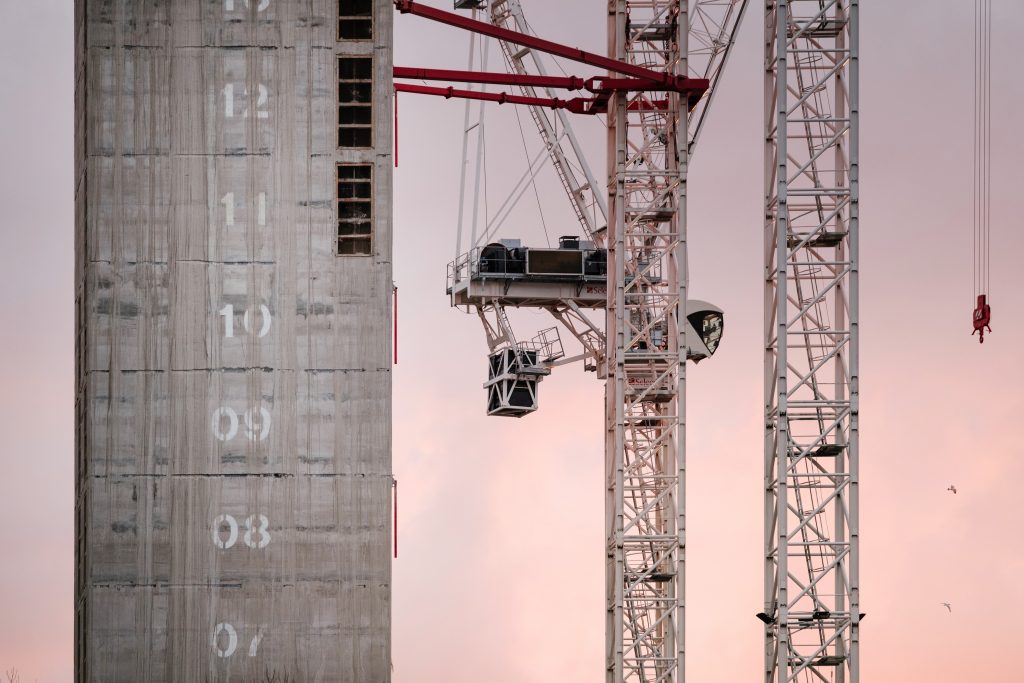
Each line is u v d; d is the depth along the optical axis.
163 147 158.62
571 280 196.88
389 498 156.62
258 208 158.25
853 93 169.12
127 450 156.50
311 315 157.75
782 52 168.50
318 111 159.12
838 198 170.62
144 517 156.12
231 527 156.12
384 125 159.12
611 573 181.00
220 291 157.75
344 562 156.12
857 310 167.25
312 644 155.50
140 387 156.88
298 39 159.62
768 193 170.25
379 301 158.00
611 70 178.00
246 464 156.62
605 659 180.50
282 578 155.88
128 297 157.50
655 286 185.62
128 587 155.50
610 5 185.00
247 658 155.25
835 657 165.38
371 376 157.50
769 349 169.00
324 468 156.75
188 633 155.38
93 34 159.12
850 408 166.25
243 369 157.25
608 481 181.75
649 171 181.50
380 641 155.62
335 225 158.25
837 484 166.88
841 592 166.62
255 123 159.00
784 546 165.38
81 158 162.38
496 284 197.38
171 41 159.38
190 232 158.12
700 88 178.62
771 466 167.88
